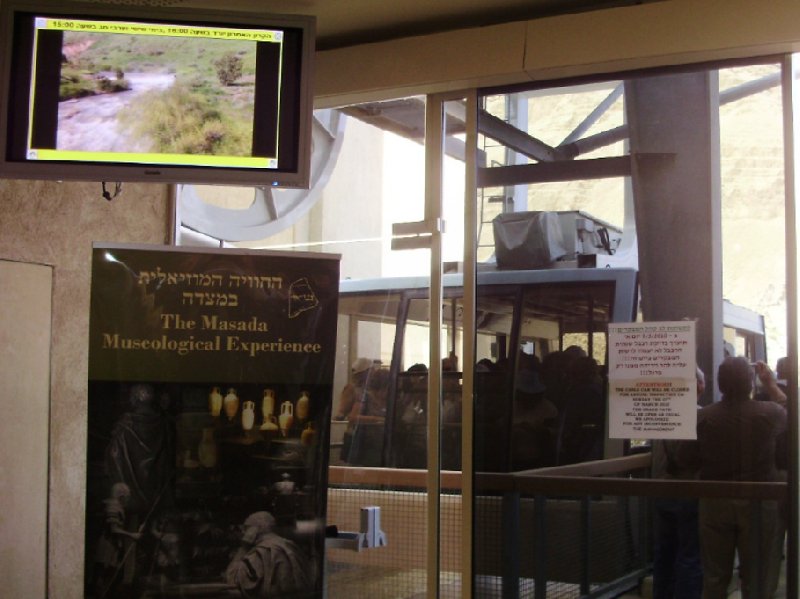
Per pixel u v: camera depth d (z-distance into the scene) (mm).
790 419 3715
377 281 4594
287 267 3898
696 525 3840
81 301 4734
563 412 4062
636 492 3932
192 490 3770
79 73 3705
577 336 4066
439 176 4355
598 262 4059
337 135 5172
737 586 3764
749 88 3871
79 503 4723
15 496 4352
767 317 3783
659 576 3877
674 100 3979
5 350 4320
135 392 3787
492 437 4168
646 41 3854
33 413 4461
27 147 3662
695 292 3898
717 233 3881
